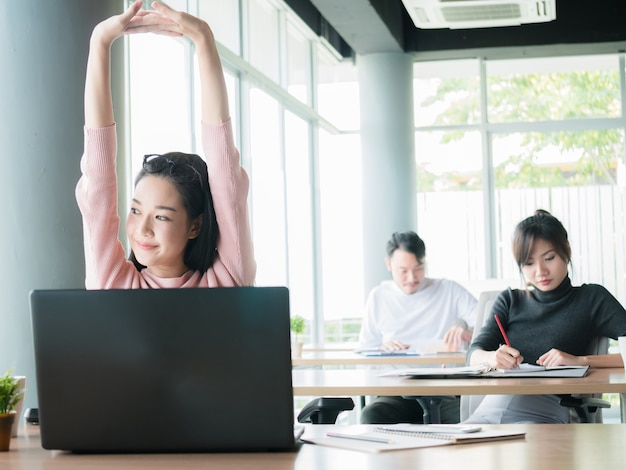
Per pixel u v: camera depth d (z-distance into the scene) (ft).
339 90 27.81
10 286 10.54
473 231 27.37
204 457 4.86
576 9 26.08
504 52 26.96
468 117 27.45
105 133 6.17
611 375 8.53
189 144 15.88
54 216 10.66
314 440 5.31
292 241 23.44
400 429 5.68
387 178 26.50
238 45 19.52
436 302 15.25
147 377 4.94
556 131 27.17
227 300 4.90
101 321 4.96
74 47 10.92
